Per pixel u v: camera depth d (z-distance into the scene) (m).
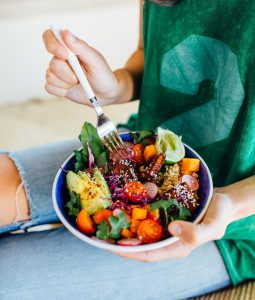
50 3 2.01
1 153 0.93
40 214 0.89
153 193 0.69
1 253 0.82
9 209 0.86
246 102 0.73
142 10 1.03
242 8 0.70
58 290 0.78
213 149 0.83
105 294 0.80
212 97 0.82
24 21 1.95
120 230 0.63
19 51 2.03
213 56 0.79
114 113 2.09
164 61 0.88
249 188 0.72
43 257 0.81
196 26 0.79
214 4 0.74
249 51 0.70
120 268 0.82
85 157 0.75
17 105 2.18
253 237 0.82
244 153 0.74
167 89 0.91
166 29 0.85
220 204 0.67
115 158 0.75
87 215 0.65
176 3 0.81
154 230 0.62
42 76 2.15
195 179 0.71
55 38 0.72
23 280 0.78
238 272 0.84
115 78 0.89
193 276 0.84
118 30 2.15
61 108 2.15
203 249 0.86
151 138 0.80
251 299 0.78
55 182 0.71
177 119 0.92
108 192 0.70
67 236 0.86
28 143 1.90
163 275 0.83
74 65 0.72
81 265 0.81
